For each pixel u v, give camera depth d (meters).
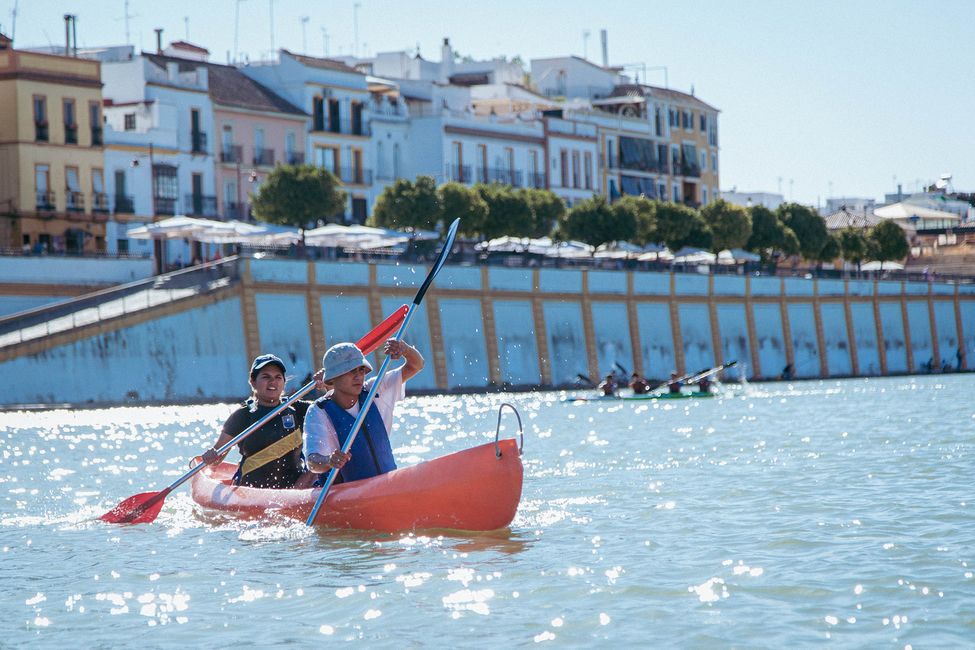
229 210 87.19
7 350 56.72
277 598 12.45
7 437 38.94
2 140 74.56
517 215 86.50
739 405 52.03
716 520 16.55
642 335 85.31
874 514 16.67
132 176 80.25
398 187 83.12
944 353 112.75
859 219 155.12
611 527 16.12
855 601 11.71
